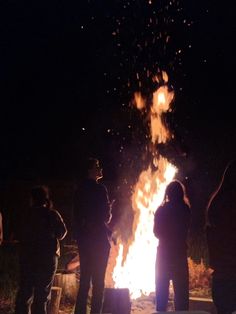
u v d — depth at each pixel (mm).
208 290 9336
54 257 6723
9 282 9516
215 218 5047
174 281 6488
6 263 11016
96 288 6859
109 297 7340
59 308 8578
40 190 6840
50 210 6797
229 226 4984
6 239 15375
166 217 6508
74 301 8898
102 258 6855
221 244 4984
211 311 8008
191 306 8156
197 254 11945
